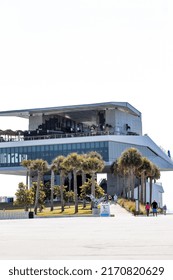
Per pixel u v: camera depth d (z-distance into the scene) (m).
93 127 133.75
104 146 117.06
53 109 126.44
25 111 128.50
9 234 21.64
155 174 97.44
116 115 130.25
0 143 124.25
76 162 75.00
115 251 13.62
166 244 15.30
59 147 119.75
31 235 20.67
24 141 122.19
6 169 122.50
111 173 121.00
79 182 123.69
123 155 85.38
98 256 12.52
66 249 14.43
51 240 17.70
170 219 38.03
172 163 137.12
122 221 34.34
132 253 13.02
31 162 87.88
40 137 126.00
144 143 128.38
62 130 137.75
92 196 75.25
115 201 90.44
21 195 76.62
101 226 27.11
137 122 145.62
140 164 84.19
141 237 18.22
